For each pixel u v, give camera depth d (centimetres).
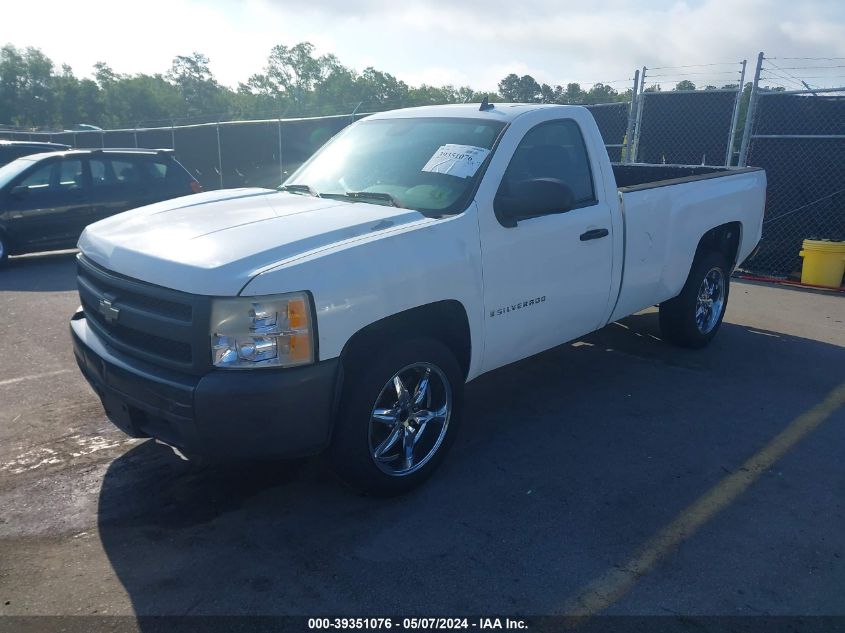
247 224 366
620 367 591
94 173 1103
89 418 476
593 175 481
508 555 330
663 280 554
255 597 299
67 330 683
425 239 365
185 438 316
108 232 384
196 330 308
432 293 365
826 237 973
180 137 2014
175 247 339
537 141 447
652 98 1103
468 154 421
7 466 409
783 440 456
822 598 304
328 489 388
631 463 423
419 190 414
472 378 416
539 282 434
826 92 933
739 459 430
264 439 313
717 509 372
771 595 305
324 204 409
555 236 438
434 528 351
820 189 969
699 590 307
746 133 990
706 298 633
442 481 399
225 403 304
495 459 426
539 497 382
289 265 316
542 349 466
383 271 342
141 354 335
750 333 698
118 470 406
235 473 404
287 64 8925
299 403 315
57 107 9238
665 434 464
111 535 342
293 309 311
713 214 596
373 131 489
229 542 338
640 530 352
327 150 502
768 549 338
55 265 1062
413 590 304
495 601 298
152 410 324
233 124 1862
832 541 346
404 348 359
